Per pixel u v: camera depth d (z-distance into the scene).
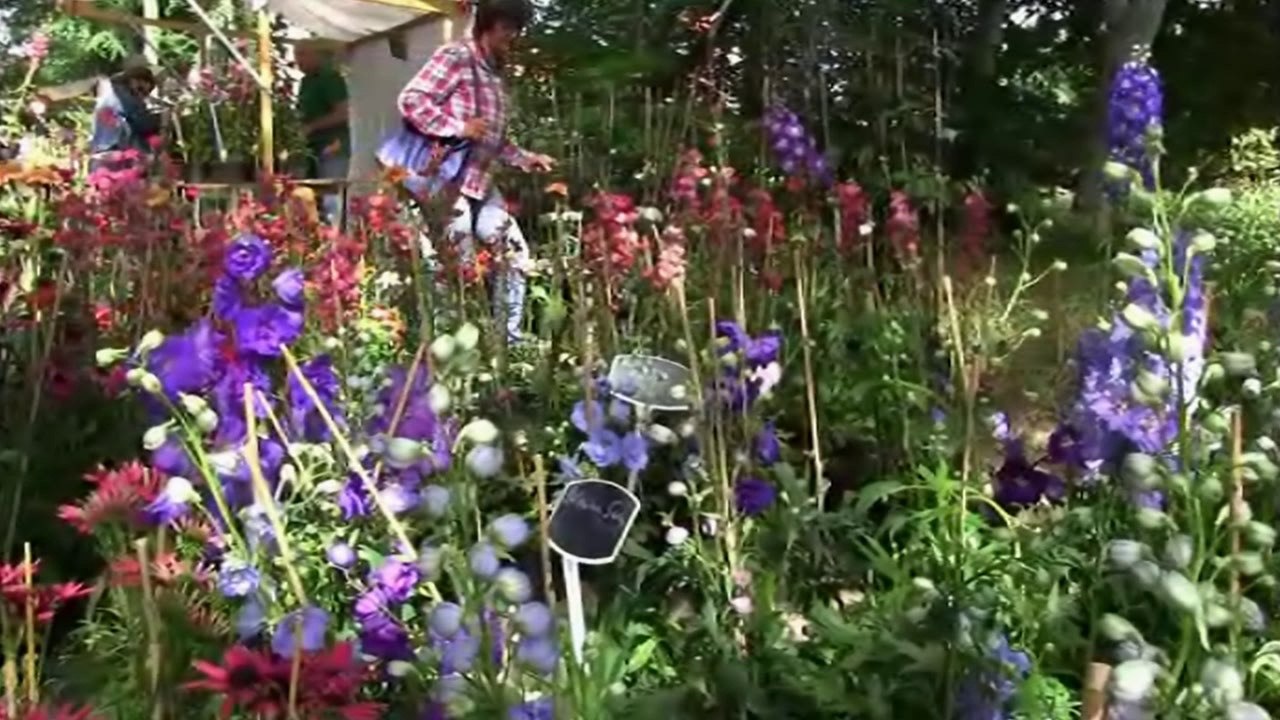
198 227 4.57
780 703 2.41
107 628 2.53
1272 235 6.48
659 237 4.10
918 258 4.14
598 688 2.31
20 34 15.02
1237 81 8.69
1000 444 3.34
